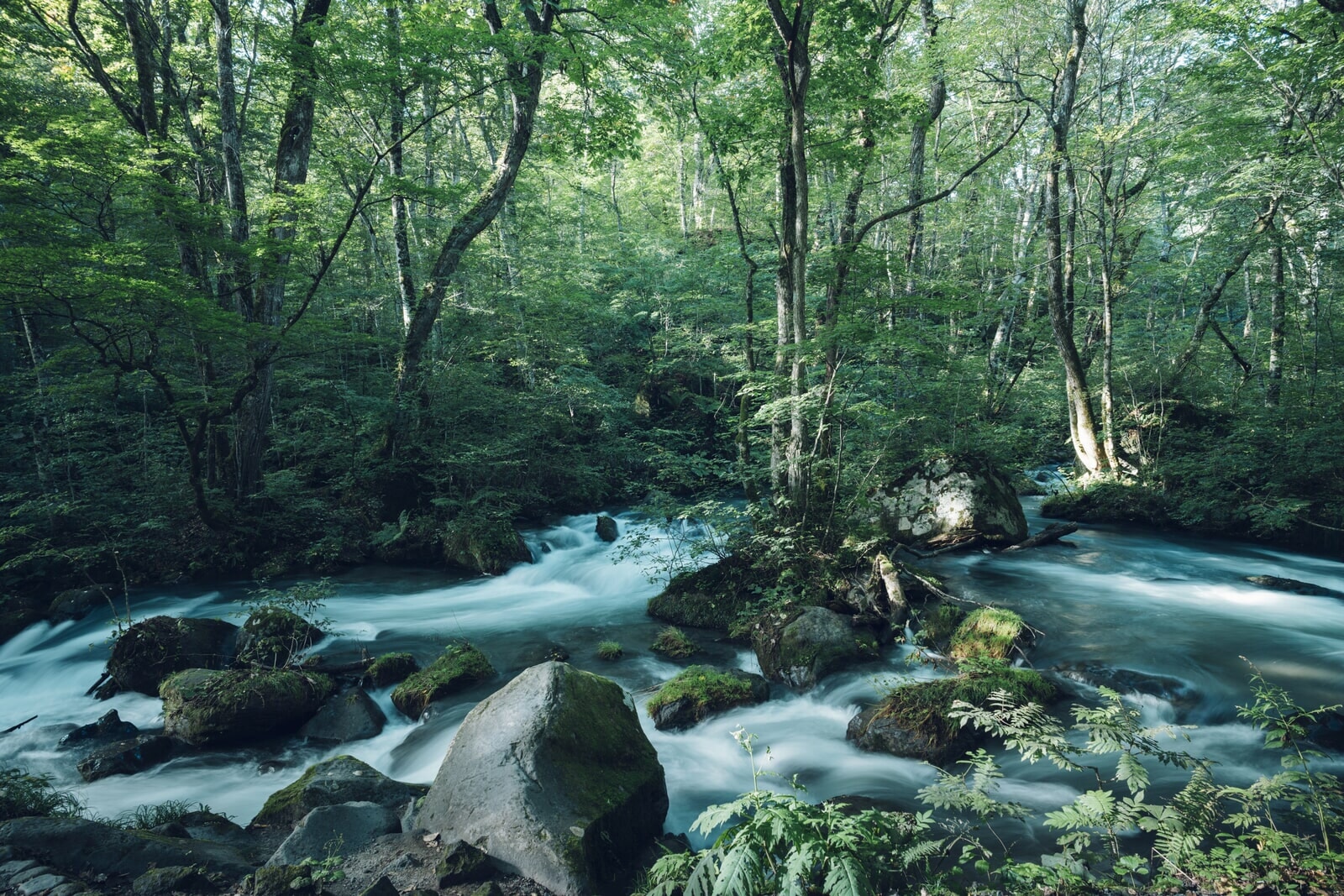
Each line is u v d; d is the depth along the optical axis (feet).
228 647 28.86
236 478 46.83
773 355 47.26
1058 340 56.80
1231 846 11.18
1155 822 11.04
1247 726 20.24
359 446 54.85
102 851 12.79
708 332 81.82
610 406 66.90
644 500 63.82
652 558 42.98
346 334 46.91
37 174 34.68
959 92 62.85
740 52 35.94
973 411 54.19
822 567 31.55
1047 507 53.78
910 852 9.76
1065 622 28.58
